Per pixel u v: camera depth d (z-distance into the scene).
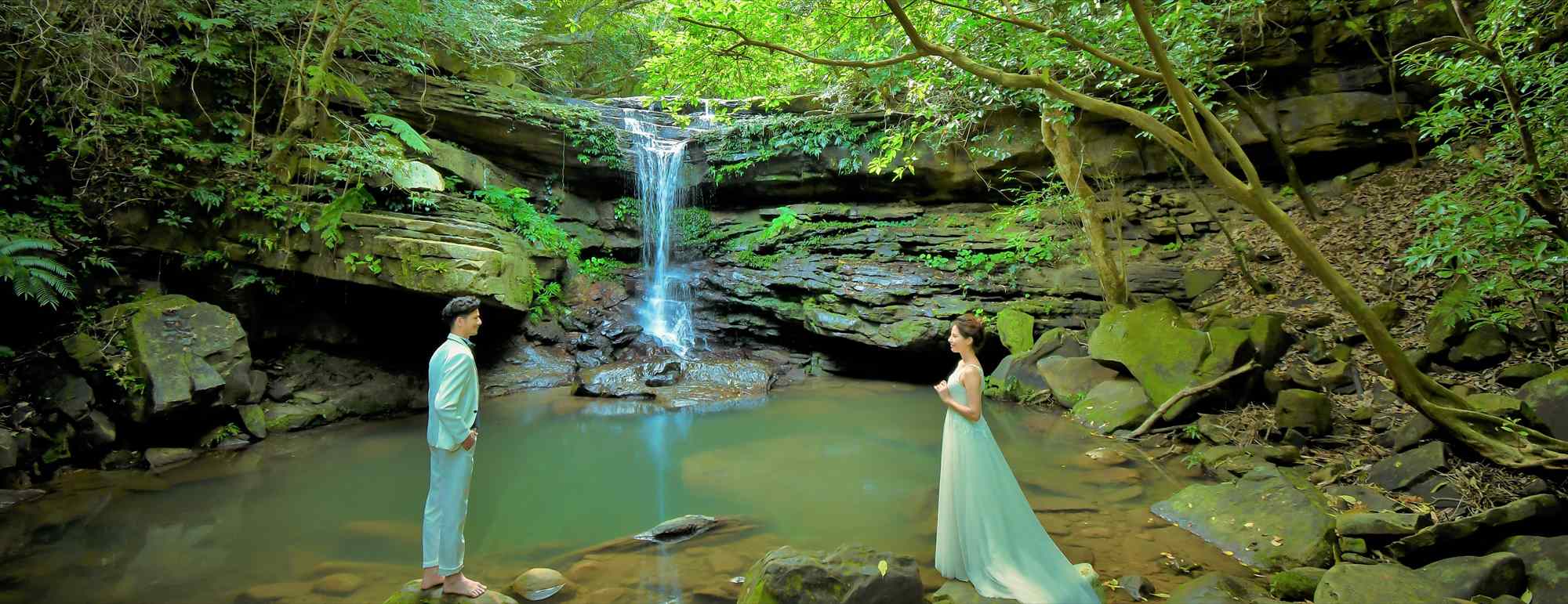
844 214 13.91
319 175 10.66
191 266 9.48
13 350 7.65
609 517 5.73
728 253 14.21
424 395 10.45
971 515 3.94
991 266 12.02
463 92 13.25
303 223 9.79
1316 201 11.43
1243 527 4.81
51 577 4.60
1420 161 10.95
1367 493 5.27
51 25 8.73
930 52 4.79
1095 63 6.75
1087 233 10.35
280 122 10.53
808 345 12.99
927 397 10.63
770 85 9.09
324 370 10.09
